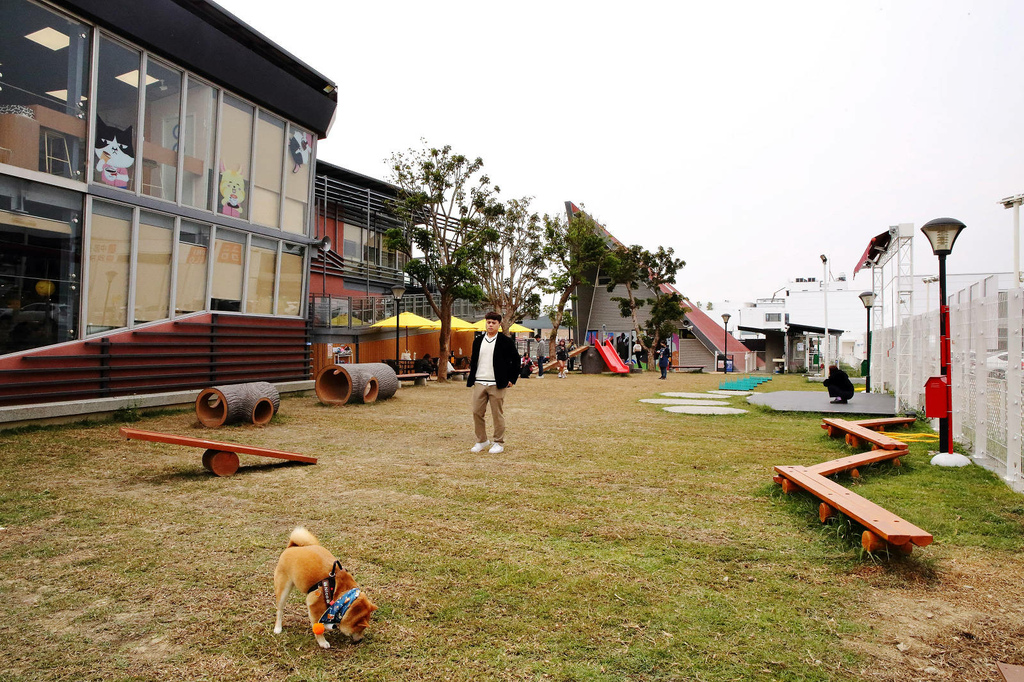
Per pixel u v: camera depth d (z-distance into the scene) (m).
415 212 21.67
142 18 10.83
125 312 11.34
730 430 9.91
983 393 6.92
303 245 16.14
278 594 2.93
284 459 6.99
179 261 12.52
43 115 9.77
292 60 14.27
